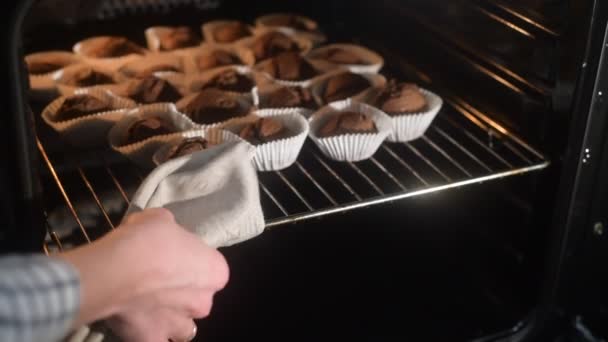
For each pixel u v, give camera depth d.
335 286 0.98
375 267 1.01
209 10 1.12
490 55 0.90
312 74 1.01
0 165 0.71
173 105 0.92
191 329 0.70
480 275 0.96
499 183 0.91
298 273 1.00
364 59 1.05
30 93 0.97
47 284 0.51
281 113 0.92
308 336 0.92
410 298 0.96
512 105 0.88
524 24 0.84
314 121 0.92
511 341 0.88
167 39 1.06
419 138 0.97
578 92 0.79
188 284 0.64
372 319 0.94
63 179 0.92
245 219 0.73
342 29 1.15
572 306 0.90
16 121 0.70
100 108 0.92
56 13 1.05
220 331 0.93
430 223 1.04
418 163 0.95
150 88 0.96
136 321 0.67
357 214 1.07
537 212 0.86
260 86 0.98
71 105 0.92
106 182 0.93
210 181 0.75
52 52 1.03
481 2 0.89
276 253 1.03
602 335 0.92
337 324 0.93
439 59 0.99
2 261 0.51
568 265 0.87
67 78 1.00
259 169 0.89
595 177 0.83
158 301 0.64
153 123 0.88
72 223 0.94
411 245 1.04
